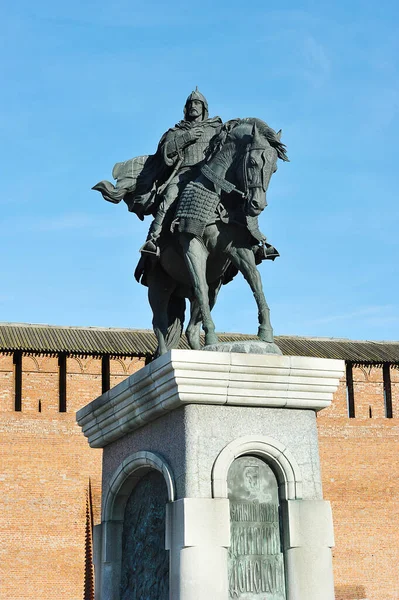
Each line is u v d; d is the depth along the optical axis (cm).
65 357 2723
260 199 700
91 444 808
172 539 643
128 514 764
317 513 661
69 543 2620
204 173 741
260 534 657
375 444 2930
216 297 801
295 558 652
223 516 636
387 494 2903
